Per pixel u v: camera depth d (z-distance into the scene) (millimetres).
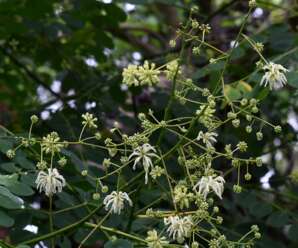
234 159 1183
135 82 1175
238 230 1429
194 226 1149
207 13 1957
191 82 1196
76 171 1285
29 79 1832
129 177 1331
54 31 1624
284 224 1403
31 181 1215
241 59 1594
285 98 1805
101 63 1746
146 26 2379
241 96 1281
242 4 1974
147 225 1289
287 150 1679
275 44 1509
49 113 1529
